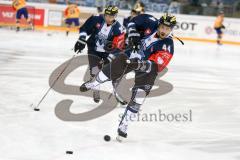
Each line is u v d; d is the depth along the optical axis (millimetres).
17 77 15555
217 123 11508
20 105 11672
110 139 9305
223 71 22125
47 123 10203
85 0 41594
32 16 39562
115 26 11805
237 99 14961
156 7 41469
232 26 40438
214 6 41719
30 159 7848
